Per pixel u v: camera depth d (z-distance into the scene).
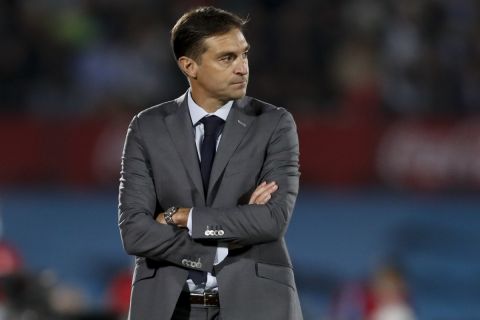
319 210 49.72
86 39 61.06
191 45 17.19
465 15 61.81
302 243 46.31
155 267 17.28
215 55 17.08
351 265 44.38
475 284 43.09
